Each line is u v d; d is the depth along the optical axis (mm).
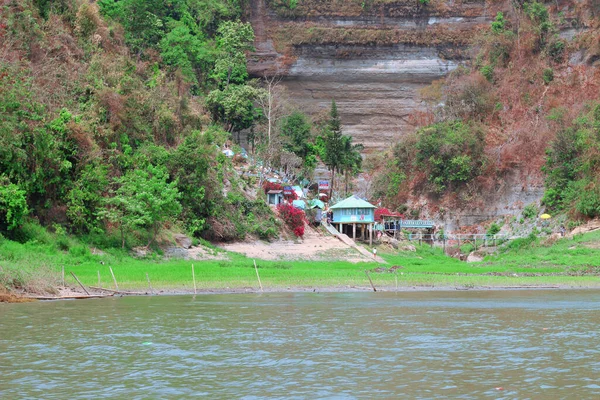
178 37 89375
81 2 72125
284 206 70875
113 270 45812
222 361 19922
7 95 50375
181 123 71250
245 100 89625
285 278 46719
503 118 97312
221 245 62500
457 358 20328
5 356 20406
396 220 84562
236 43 95062
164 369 18922
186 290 40281
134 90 64812
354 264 60125
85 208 52781
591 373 18359
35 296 35500
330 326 26391
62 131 53344
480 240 85625
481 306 33688
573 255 65938
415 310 31781
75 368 18953
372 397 16141
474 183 92312
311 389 16844
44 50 62500
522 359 20172
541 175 88938
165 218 57062
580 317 29297
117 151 58969
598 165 79188
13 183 48406
